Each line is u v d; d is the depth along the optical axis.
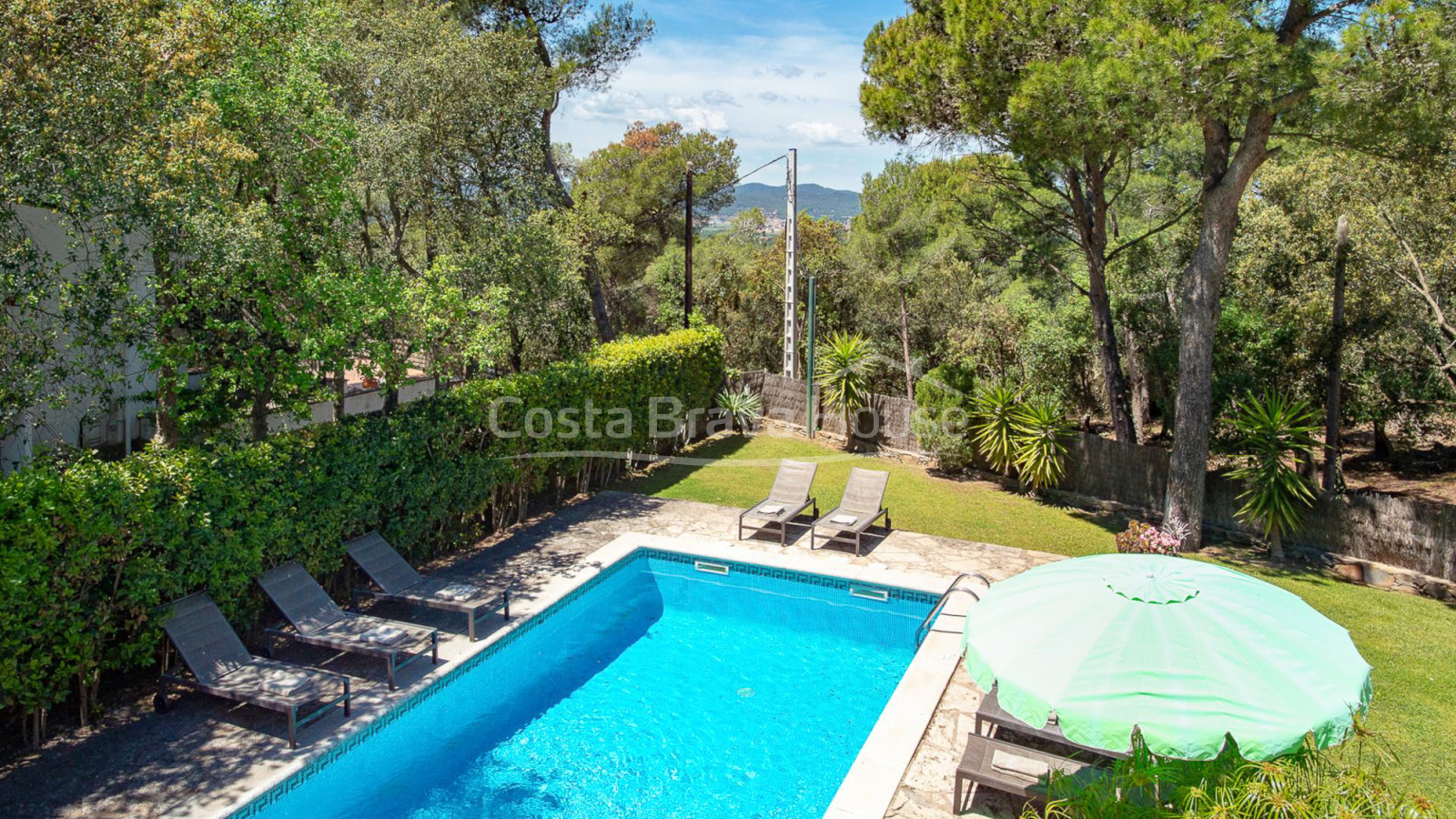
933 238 23.06
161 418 10.11
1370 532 11.25
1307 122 10.51
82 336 9.06
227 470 8.19
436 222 16.44
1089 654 5.15
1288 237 16.52
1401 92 9.21
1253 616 5.37
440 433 11.04
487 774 7.26
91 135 8.12
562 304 17.08
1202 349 12.12
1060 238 17.06
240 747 6.88
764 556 11.70
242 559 8.26
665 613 10.79
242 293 9.44
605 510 13.92
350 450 9.62
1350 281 15.55
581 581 10.72
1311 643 5.17
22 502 6.45
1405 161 10.77
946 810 6.18
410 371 19.38
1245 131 12.07
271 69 9.88
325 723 7.27
